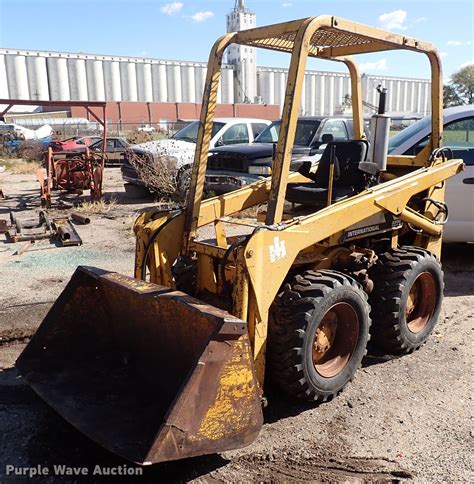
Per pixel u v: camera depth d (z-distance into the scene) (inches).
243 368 114.2
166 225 156.0
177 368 135.6
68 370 149.6
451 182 261.4
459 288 252.1
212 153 419.8
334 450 132.4
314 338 146.0
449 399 156.0
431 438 137.4
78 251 315.0
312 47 181.8
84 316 153.6
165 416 106.1
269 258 132.4
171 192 474.6
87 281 151.8
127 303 146.6
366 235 169.3
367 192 165.3
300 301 139.3
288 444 134.7
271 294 134.4
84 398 136.6
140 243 158.2
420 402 154.4
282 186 136.6
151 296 131.1
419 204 198.1
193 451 109.3
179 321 131.3
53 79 2060.8
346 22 144.0
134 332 149.6
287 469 125.4
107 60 2121.1
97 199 490.3
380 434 139.1
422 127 269.7
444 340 195.6
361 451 132.1
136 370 148.8
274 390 157.8
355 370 156.3
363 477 122.7
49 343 150.8
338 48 183.0
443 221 202.1
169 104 1921.8
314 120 407.5
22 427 139.8
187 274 159.0
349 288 148.7
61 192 532.7
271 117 1843.0
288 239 136.7
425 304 188.2
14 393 156.6
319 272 151.2
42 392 138.7
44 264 288.8
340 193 171.6
